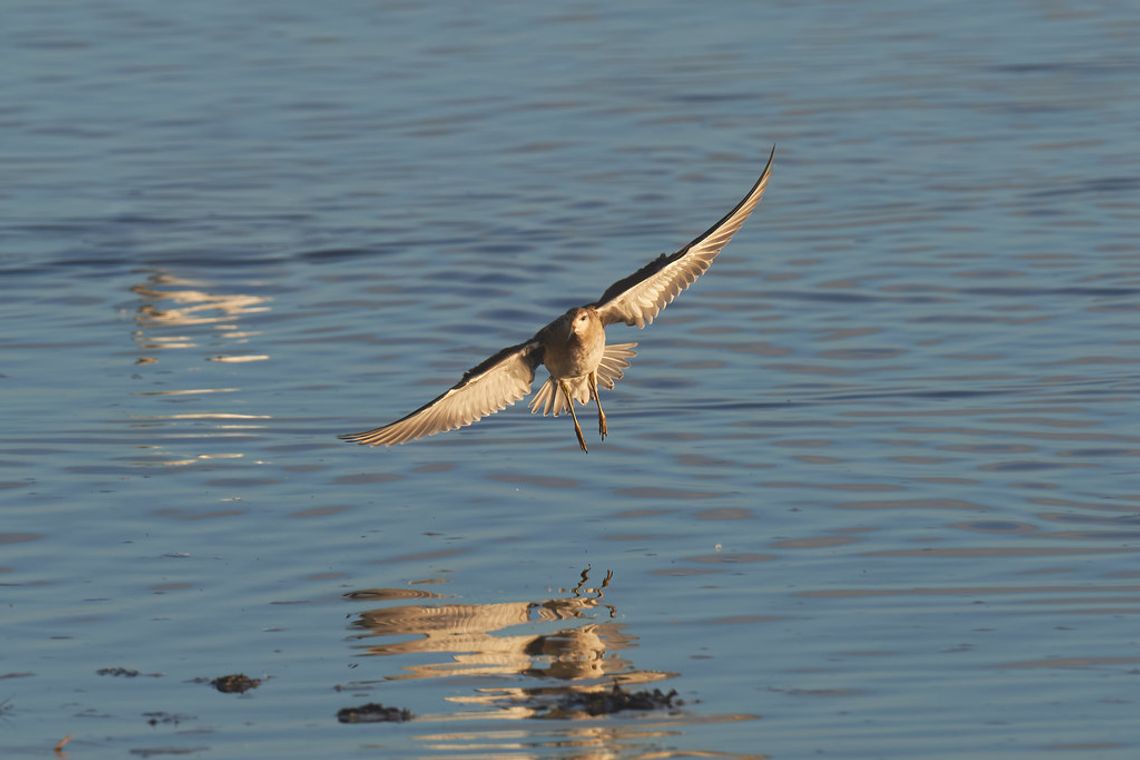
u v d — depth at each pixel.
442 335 19.69
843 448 15.66
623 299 11.98
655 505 14.32
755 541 13.45
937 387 17.39
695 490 14.66
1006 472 14.87
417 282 21.78
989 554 13.03
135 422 16.58
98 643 11.59
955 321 19.67
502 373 12.02
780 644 11.41
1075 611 11.85
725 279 21.77
